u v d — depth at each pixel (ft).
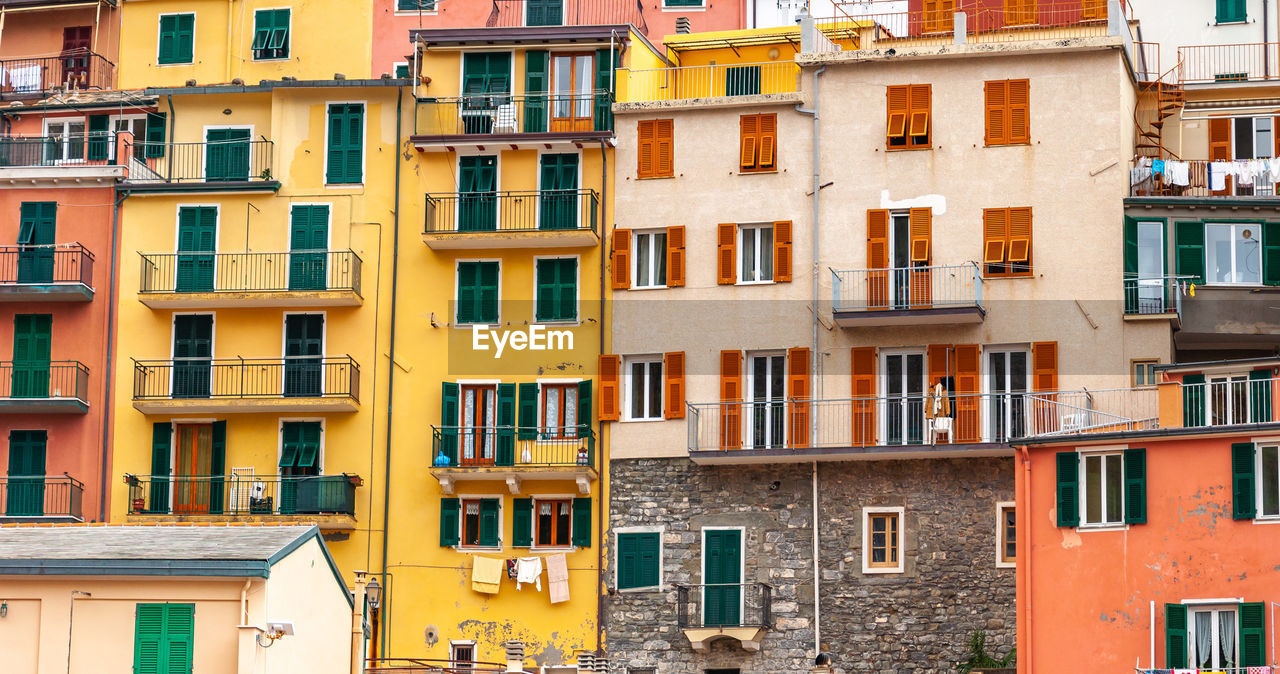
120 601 138.82
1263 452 156.97
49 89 225.76
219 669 136.87
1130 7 210.18
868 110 197.36
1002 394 184.44
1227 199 190.08
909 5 209.87
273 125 208.54
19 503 201.05
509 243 200.23
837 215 195.52
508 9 229.04
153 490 200.44
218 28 231.09
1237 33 208.95
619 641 190.08
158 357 203.92
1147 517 159.53
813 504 188.96
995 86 194.90
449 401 198.29
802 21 201.77
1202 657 155.22
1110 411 185.06
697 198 199.21
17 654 138.31
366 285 203.10
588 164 202.59
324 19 230.48
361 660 157.48
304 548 147.43
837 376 191.83
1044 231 191.01
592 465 194.39
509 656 179.42
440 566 195.00
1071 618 160.35
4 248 207.10
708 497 191.62
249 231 205.87
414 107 206.59
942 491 186.50
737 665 186.91
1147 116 202.90
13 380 204.74
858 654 184.24
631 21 226.99
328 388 199.82
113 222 207.72
